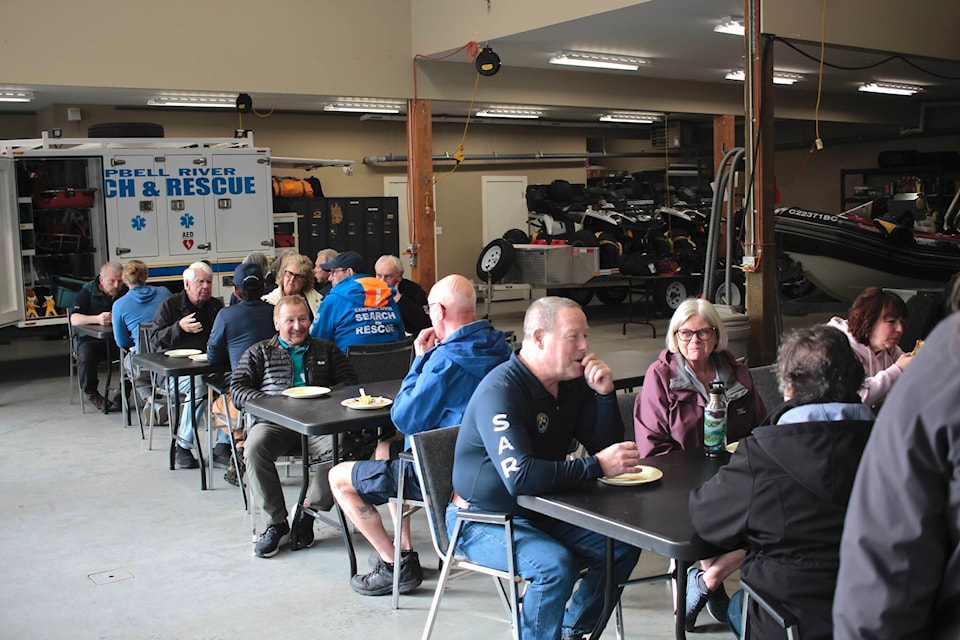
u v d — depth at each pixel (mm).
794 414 2318
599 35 10320
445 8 11086
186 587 4094
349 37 11227
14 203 9516
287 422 3951
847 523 1502
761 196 7465
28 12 9438
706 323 3506
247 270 5504
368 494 3838
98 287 8273
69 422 7598
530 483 2723
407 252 11945
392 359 5363
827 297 12375
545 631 2855
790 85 14117
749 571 2322
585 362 2979
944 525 1408
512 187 17719
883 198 14422
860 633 1445
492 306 16172
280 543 4613
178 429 6004
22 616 3803
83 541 4715
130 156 10141
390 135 16391
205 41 10383
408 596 3938
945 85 14422
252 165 10922
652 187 17469
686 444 3504
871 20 9016
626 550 3018
